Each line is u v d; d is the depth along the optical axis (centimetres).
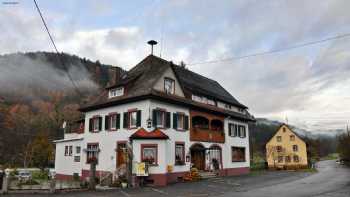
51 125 7844
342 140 6938
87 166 3077
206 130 3241
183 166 2819
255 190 2066
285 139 7625
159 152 2519
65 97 10625
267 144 7812
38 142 5588
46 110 9081
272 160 7644
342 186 2334
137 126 2645
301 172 4472
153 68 3075
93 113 3181
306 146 7556
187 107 3027
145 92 2611
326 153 12631
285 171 4800
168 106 2795
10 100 9556
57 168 3559
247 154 4075
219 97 3744
